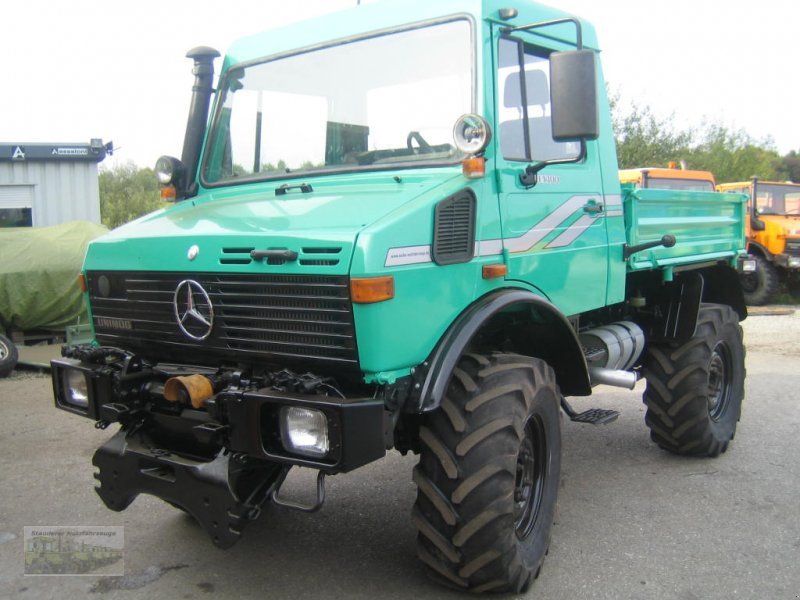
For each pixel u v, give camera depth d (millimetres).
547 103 3973
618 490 4793
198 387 3002
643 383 7949
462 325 3168
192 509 3098
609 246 4375
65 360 3637
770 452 5562
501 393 3223
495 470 3111
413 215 2965
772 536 4066
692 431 5184
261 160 4113
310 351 2938
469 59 3496
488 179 3377
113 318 3627
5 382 7922
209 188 4215
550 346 3887
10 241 8992
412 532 4117
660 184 11023
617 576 3621
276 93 4121
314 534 4090
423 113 3594
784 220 14461
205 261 3139
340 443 2721
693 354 5172
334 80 3912
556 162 3648
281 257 2898
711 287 6234
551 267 3834
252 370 3189
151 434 3439
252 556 3822
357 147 3789
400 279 2887
